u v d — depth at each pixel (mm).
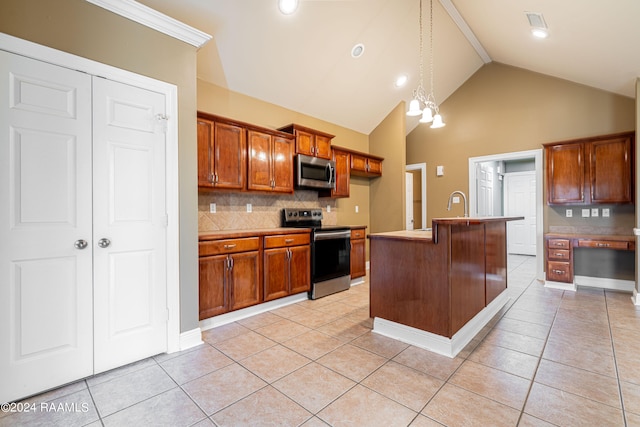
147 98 2156
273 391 1809
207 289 2715
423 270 2369
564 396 1740
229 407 1663
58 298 1826
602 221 4148
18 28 1671
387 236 2557
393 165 5207
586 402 1685
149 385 1868
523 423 1522
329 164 4152
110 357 2023
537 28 3264
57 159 1811
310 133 4027
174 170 2291
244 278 3004
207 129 2971
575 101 4297
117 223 2037
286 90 3822
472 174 5172
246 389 1829
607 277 4164
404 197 5152
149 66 2162
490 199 6914
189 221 2395
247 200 3670
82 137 1892
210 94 3293
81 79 1881
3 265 1656
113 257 2025
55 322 1818
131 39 2076
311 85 3932
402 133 5113
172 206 2285
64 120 1826
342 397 1749
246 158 3305
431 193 5582
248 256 3031
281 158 3666
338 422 1543
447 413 1605
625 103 3971
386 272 2604
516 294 3875
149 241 2180
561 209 4422
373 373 2006
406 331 2488
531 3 2865
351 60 3854
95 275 1955
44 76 1755
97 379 1929
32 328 1744
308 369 2059
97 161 1951
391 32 3758
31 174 1729
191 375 1981
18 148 1688
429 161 5609
